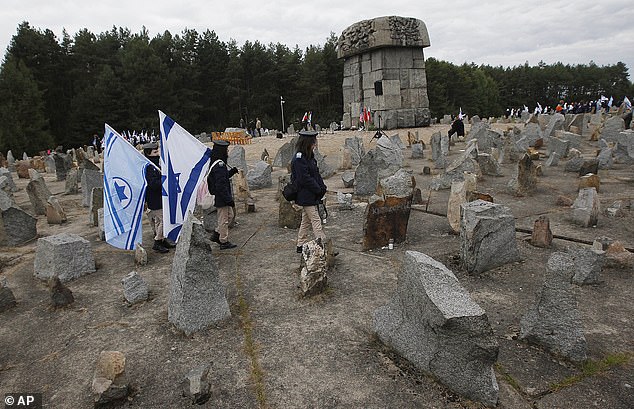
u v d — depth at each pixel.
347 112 34.25
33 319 5.25
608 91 103.38
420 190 10.52
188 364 4.12
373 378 3.79
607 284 5.40
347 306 5.14
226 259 6.91
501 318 4.70
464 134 23.61
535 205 9.20
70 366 4.22
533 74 100.88
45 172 21.36
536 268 5.95
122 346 4.50
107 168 7.14
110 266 6.91
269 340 4.47
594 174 10.63
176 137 6.93
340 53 33.09
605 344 4.14
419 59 31.02
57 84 53.84
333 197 11.07
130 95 51.66
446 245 7.04
